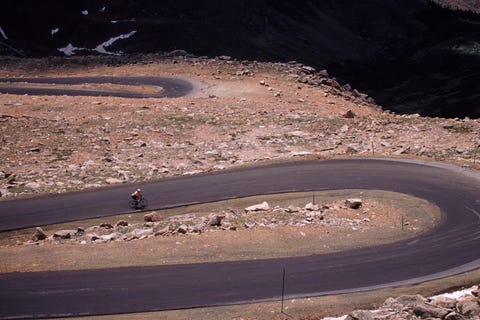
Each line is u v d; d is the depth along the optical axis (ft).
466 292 104.12
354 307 98.17
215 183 161.89
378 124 220.64
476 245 121.90
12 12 617.21
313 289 103.09
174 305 96.99
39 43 606.55
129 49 619.26
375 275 108.68
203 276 106.52
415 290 103.81
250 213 138.31
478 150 188.03
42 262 110.52
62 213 143.13
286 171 169.78
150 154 190.29
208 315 94.53
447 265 113.29
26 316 92.94
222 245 118.83
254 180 163.32
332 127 217.97
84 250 115.96
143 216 141.90
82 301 97.45
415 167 171.01
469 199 147.23
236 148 196.34
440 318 86.99
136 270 108.17
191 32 652.48
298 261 113.50
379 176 164.04
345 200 145.59
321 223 131.95
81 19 638.94
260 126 218.79
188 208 146.51
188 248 117.08
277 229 126.82
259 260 113.29
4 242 129.49
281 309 96.58
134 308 95.81
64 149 193.06
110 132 210.79
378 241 123.54
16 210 144.66
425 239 125.08
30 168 176.14
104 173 171.63
